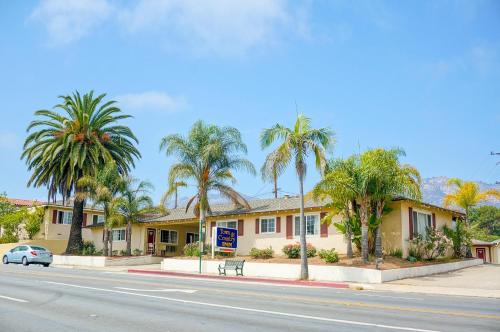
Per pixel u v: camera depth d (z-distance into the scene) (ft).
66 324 32.37
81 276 77.15
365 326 32.53
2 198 193.67
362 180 84.28
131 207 135.44
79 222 148.46
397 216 97.14
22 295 48.24
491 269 99.09
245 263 97.35
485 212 251.60
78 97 146.10
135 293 51.19
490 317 38.47
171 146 115.34
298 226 108.58
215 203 138.41
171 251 151.94
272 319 35.01
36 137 144.15
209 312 38.11
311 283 78.02
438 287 71.61
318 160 86.17
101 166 141.38
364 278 79.56
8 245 162.09
